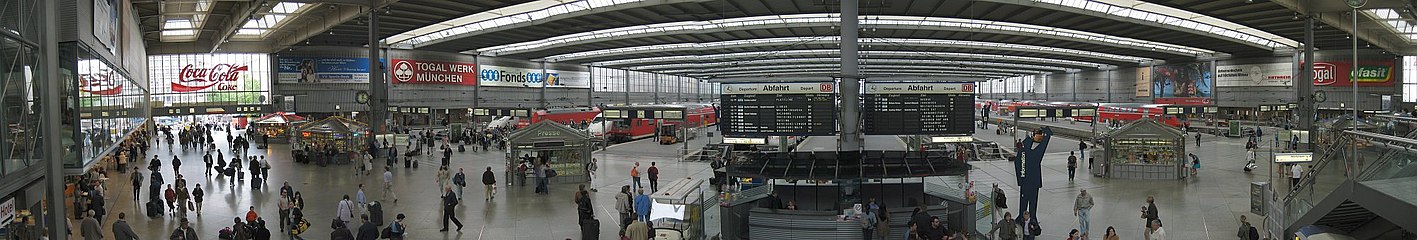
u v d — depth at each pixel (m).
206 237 20.05
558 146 29.78
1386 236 14.48
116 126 29.80
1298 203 15.82
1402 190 11.58
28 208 15.77
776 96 22.27
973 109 22.77
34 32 16.59
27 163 15.77
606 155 44.25
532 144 29.42
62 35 20.25
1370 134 12.68
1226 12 45.59
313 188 29.38
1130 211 22.81
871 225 17.03
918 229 16.27
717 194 20.98
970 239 17.89
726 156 38.12
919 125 22.62
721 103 22.75
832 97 22.03
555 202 25.34
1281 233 16.56
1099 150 32.22
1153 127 30.05
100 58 25.00
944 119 22.69
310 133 40.62
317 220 22.39
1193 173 30.66
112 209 24.39
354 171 35.31
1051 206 23.89
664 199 17.59
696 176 33.81
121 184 30.77
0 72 14.14
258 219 17.44
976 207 19.16
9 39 14.78
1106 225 20.72
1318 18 45.16
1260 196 19.98
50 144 17.06
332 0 40.47
